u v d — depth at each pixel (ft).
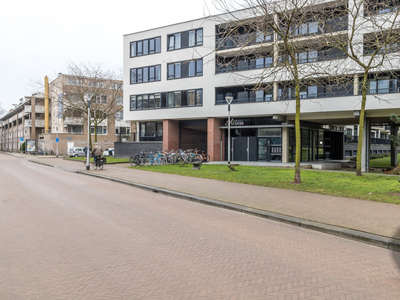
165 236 20.25
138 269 14.74
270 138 87.10
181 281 13.50
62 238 19.53
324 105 73.67
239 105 85.76
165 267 15.03
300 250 17.90
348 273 14.66
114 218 24.91
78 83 115.44
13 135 278.46
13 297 11.92
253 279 13.80
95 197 34.68
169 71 97.66
